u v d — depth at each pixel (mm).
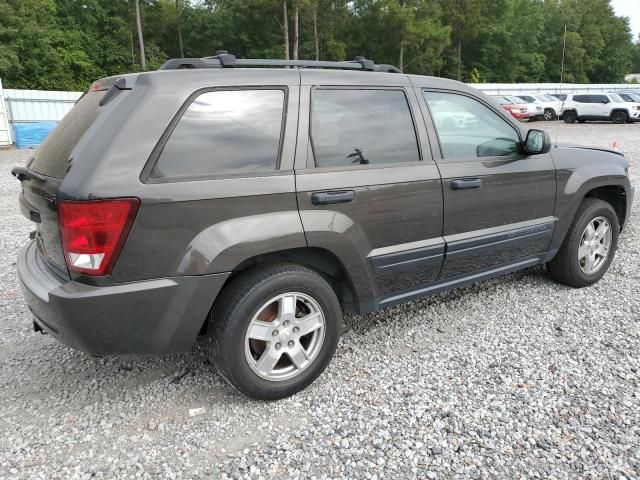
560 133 21406
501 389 3047
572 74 60844
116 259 2467
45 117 22234
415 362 3383
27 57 37344
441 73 56031
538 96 31031
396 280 3373
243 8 46812
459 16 53094
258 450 2592
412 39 48125
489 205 3713
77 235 2414
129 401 3023
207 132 2695
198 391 3117
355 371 3295
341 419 2818
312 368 3043
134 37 46781
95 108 2742
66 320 2482
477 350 3514
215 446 2629
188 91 2664
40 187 2637
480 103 3795
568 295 4379
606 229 4555
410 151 3367
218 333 2766
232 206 2686
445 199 3463
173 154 2588
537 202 4012
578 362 3318
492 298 4367
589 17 61625
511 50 58875
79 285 2504
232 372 2791
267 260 2930
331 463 2488
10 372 3348
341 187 3008
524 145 3877
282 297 2881
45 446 2643
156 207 2502
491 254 3822
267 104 2891
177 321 2637
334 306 3064
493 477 2377
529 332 3746
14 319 4113
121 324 2541
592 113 27109
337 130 3094
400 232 3297
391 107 3340
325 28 49031
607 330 3742
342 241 3012
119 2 45625
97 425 2811
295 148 2920
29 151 17750
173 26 49688
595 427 2689
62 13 42688
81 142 2559
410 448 2578
